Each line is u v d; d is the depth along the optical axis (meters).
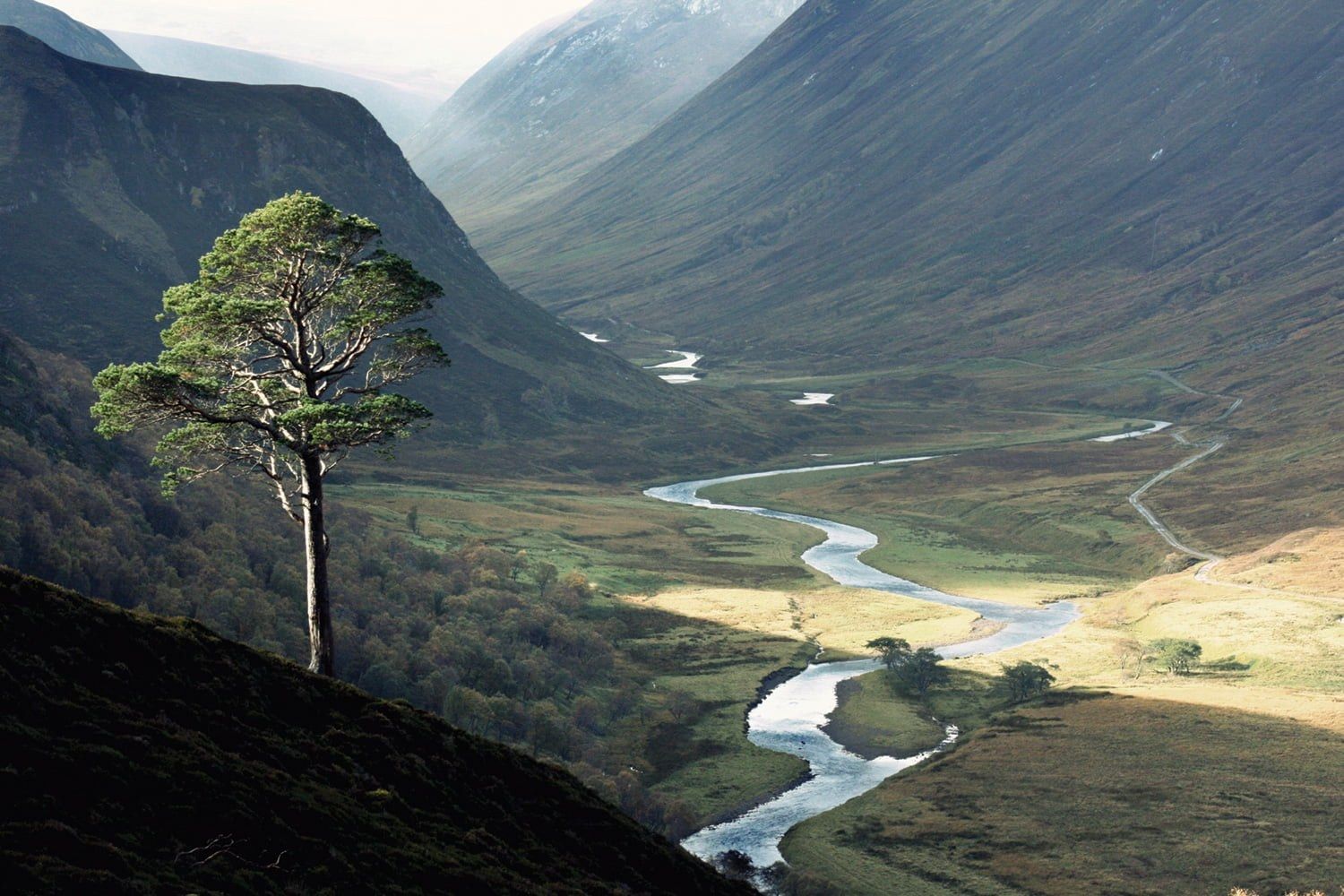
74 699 40.34
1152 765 115.56
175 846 33.19
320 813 40.00
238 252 52.03
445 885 39.22
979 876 92.94
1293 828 98.56
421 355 57.69
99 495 136.12
